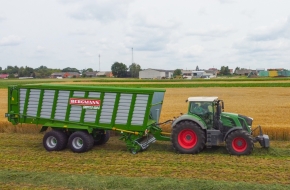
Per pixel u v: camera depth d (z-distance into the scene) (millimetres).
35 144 14867
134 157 12375
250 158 11977
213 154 12680
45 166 11125
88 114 13344
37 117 13930
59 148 13539
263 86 56375
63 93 13617
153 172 10344
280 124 18109
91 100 13289
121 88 12938
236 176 9859
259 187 8680
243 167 10828
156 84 61531
